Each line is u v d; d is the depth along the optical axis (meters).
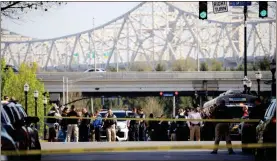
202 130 93.94
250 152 66.06
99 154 62.91
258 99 64.69
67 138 91.50
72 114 92.25
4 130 41.25
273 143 51.44
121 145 77.81
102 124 99.00
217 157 59.81
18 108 50.94
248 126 64.88
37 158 53.38
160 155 61.00
